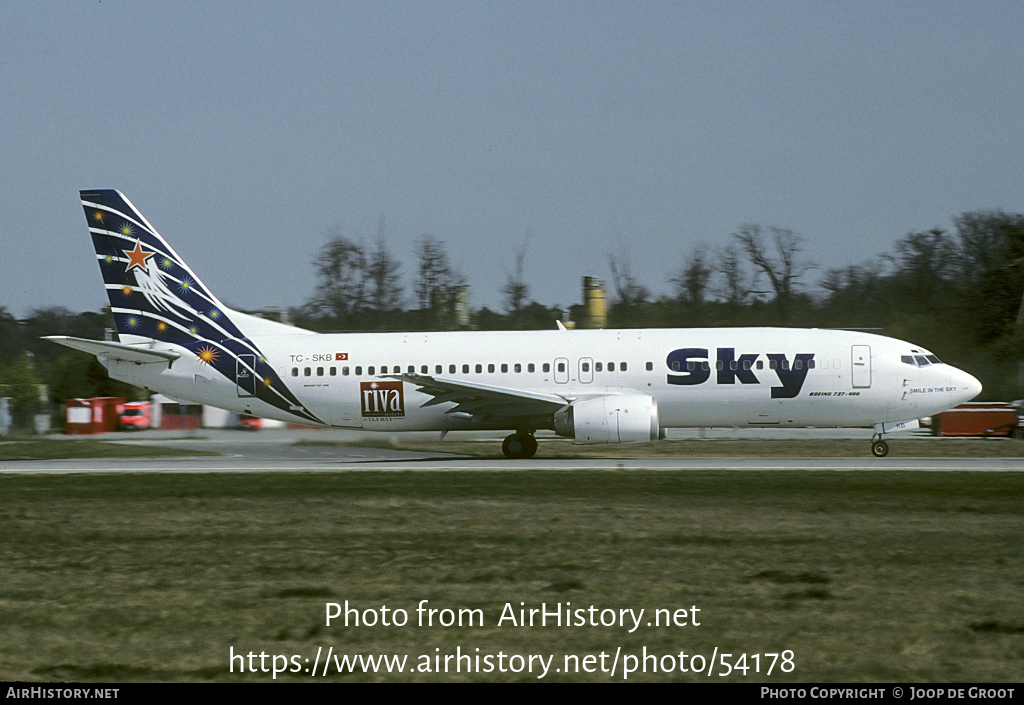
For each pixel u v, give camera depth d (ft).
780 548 225.76
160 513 293.84
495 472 375.66
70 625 169.99
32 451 552.00
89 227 456.45
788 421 427.33
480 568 209.05
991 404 618.44
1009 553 217.97
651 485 331.16
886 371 416.46
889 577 195.93
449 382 411.13
